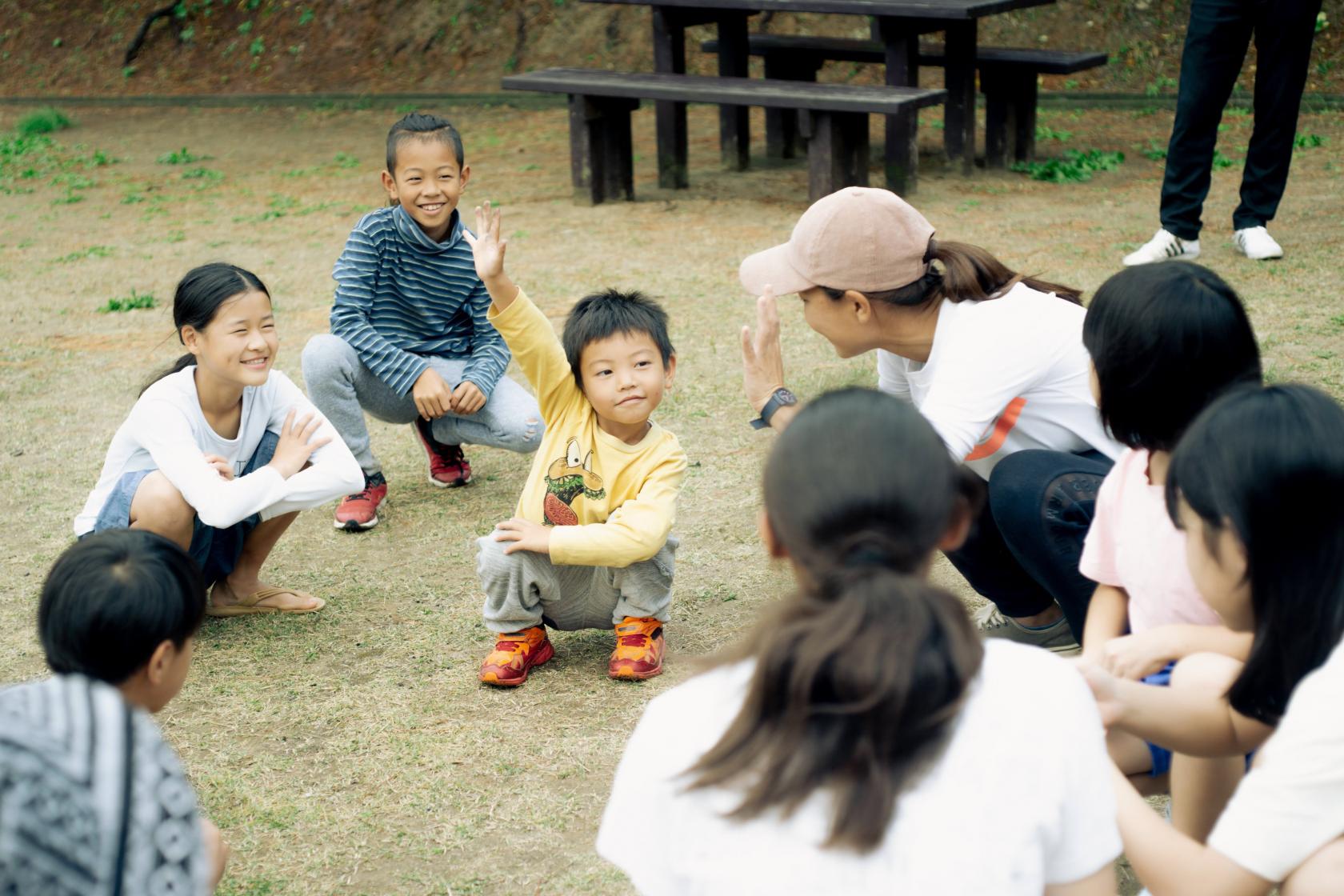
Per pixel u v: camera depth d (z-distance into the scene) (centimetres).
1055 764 150
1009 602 328
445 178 432
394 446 520
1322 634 175
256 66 1545
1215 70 638
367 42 1521
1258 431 173
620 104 910
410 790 292
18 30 1662
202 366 348
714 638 358
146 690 210
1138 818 178
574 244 804
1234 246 691
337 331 441
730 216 866
